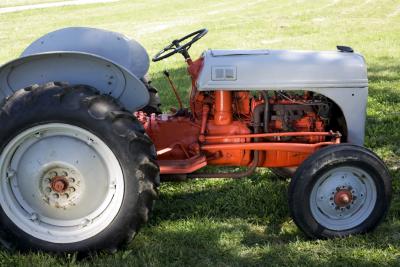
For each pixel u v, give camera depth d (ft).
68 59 11.09
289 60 12.34
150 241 12.04
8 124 10.66
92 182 11.14
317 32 46.50
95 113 10.69
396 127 19.22
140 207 11.02
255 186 14.76
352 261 11.02
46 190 11.24
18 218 11.24
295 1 74.54
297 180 11.52
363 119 12.71
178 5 78.69
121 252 11.38
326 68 12.35
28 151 11.14
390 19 53.16
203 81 12.15
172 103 22.66
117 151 10.79
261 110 12.84
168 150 12.72
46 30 56.49
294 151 12.80
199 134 12.99
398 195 14.08
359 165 11.60
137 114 13.73
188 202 14.14
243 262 11.24
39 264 10.80
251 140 12.89
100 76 11.27
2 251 11.53
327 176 11.73
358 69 12.46
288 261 11.17
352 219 12.10
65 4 85.51
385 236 12.08
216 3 79.20
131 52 12.55
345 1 69.92
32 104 10.63
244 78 12.15
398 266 10.90
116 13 71.56
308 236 12.00
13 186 11.34
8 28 59.41
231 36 45.98
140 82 11.21
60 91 10.70
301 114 13.06
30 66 11.15
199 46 40.88
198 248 11.86
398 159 16.72
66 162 11.04
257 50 12.65
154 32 51.52
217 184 15.31
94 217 11.34
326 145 12.71
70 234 11.24
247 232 12.55
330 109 13.01
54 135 11.05
